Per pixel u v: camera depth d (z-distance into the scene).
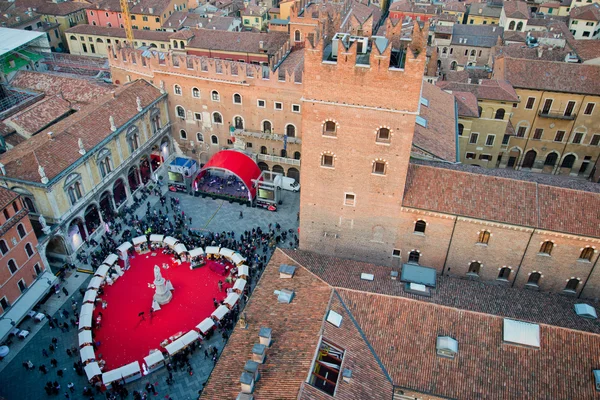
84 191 64.69
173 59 80.62
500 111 73.75
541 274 50.50
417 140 55.28
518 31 110.75
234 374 35.53
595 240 45.91
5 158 61.50
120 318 55.47
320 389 33.62
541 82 76.69
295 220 72.62
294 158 79.81
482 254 50.97
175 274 61.72
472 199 48.94
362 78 43.62
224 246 64.94
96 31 122.56
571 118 77.38
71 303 57.81
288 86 73.75
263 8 138.75
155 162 84.38
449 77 84.25
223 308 54.12
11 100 88.62
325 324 37.38
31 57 111.31
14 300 54.28
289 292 41.53
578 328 37.84
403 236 52.66
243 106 78.44
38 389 47.84
